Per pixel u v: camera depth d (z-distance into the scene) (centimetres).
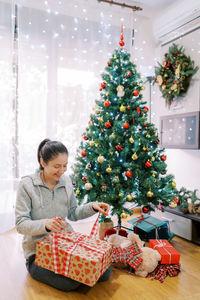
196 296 143
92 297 140
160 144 281
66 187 162
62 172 146
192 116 238
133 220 222
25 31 248
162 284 155
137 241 176
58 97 267
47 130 264
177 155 293
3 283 154
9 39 240
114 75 208
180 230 230
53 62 263
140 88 210
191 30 253
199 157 263
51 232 152
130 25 300
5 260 185
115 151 194
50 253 136
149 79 291
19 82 247
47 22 259
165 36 304
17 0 242
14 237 229
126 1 287
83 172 201
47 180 154
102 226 207
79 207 166
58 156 141
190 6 257
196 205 225
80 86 275
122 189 192
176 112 274
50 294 142
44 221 132
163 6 291
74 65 272
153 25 316
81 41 275
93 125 206
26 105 252
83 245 138
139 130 204
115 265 176
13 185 249
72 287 140
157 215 264
